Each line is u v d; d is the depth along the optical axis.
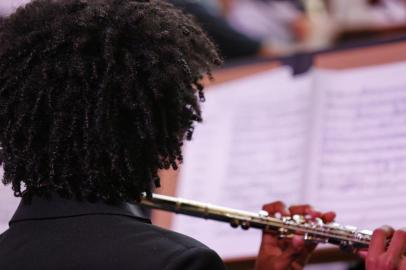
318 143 5.89
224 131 6.36
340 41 7.69
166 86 3.33
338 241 4.20
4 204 5.52
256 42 7.72
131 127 3.26
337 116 5.97
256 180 6.00
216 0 7.66
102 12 3.35
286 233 4.30
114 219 3.16
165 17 3.53
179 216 6.05
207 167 6.23
